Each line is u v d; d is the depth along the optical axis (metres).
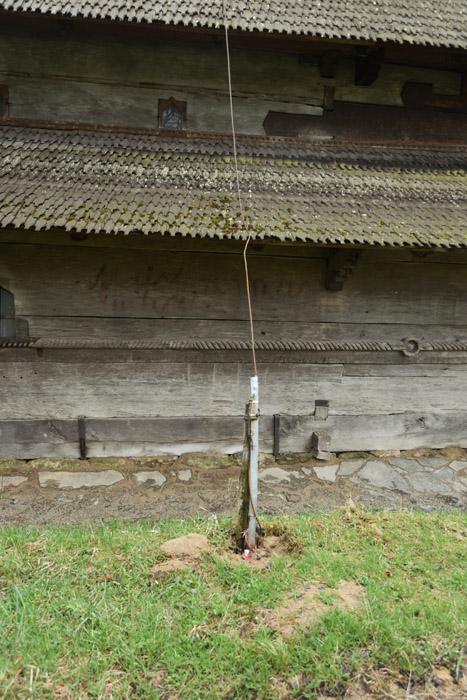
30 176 3.97
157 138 4.70
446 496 4.23
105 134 4.63
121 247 4.54
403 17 4.70
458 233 3.98
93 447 4.71
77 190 3.89
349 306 4.91
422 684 2.00
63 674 2.01
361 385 5.02
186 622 2.31
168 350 4.68
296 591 2.55
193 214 3.77
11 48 4.56
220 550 2.93
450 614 2.36
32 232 4.40
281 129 4.95
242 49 4.84
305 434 4.97
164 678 2.02
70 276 4.53
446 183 4.62
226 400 4.84
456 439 5.25
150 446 4.79
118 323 4.62
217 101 4.86
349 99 5.04
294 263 4.78
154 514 3.73
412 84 5.14
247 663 2.06
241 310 4.78
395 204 4.27
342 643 2.16
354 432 5.06
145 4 4.22
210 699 1.92
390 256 4.88
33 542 3.03
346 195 4.30
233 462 4.79
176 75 4.79
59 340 4.51
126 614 2.36
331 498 4.11
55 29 4.60
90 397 4.67
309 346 4.79
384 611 2.38
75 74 4.65
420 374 5.10
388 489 4.33
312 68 4.96
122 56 4.70
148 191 3.99
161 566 2.71
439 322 5.07
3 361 4.54
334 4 4.69
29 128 4.56
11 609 2.36
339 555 2.91
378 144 5.03
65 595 2.48
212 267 4.69
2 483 4.24
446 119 5.24
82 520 3.59
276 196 4.15
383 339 5.00
